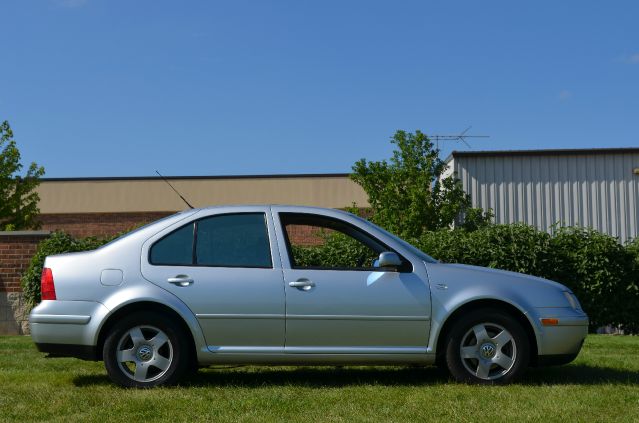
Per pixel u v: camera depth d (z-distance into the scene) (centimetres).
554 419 559
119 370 705
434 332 725
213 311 714
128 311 718
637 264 1570
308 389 693
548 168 2242
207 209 750
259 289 719
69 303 713
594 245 1572
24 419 570
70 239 1644
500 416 568
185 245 733
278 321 717
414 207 2181
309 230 1433
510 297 729
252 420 557
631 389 692
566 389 690
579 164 2236
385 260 715
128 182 3706
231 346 716
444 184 2212
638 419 559
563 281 1575
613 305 1580
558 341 729
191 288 716
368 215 2494
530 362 742
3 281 1702
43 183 3703
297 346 719
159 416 575
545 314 730
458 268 745
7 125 2638
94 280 717
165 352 714
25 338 1371
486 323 725
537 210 2234
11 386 717
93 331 708
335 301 719
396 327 723
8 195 2650
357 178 2319
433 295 727
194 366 768
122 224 3697
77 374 805
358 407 604
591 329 1598
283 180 3634
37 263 1623
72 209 3694
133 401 629
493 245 1572
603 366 859
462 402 623
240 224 742
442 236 1608
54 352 717
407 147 2295
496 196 2242
